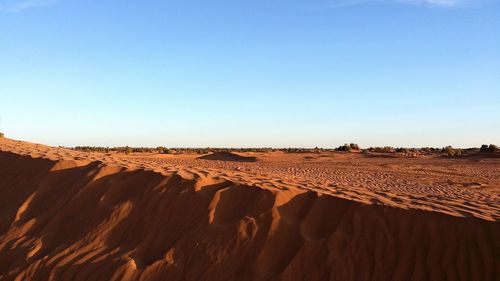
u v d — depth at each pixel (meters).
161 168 8.47
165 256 5.71
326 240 5.35
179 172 7.88
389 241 5.22
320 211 5.91
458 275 4.78
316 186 7.41
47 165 9.53
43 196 8.37
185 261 5.58
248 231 5.69
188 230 6.05
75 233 6.80
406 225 5.35
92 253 6.19
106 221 6.77
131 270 5.62
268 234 5.61
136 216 6.69
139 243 6.18
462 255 4.91
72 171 9.07
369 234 5.34
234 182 6.94
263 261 5.30
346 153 51.91
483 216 5.41
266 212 5.93
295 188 6.71
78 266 5.94
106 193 7.51
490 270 4.72
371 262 5.09
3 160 10.87
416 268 4.94
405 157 41.94
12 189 9.21
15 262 6.41
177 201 6.65
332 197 6.10
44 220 7.47
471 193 11.89
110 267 5.75
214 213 6.18
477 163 31.88
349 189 7.41
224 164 29.05
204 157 44.66
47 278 5.88
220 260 5.44
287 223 5.74
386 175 20.14
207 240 5.75
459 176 20.38
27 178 9.38
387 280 4.91
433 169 25.09
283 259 5.28
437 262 4.93
